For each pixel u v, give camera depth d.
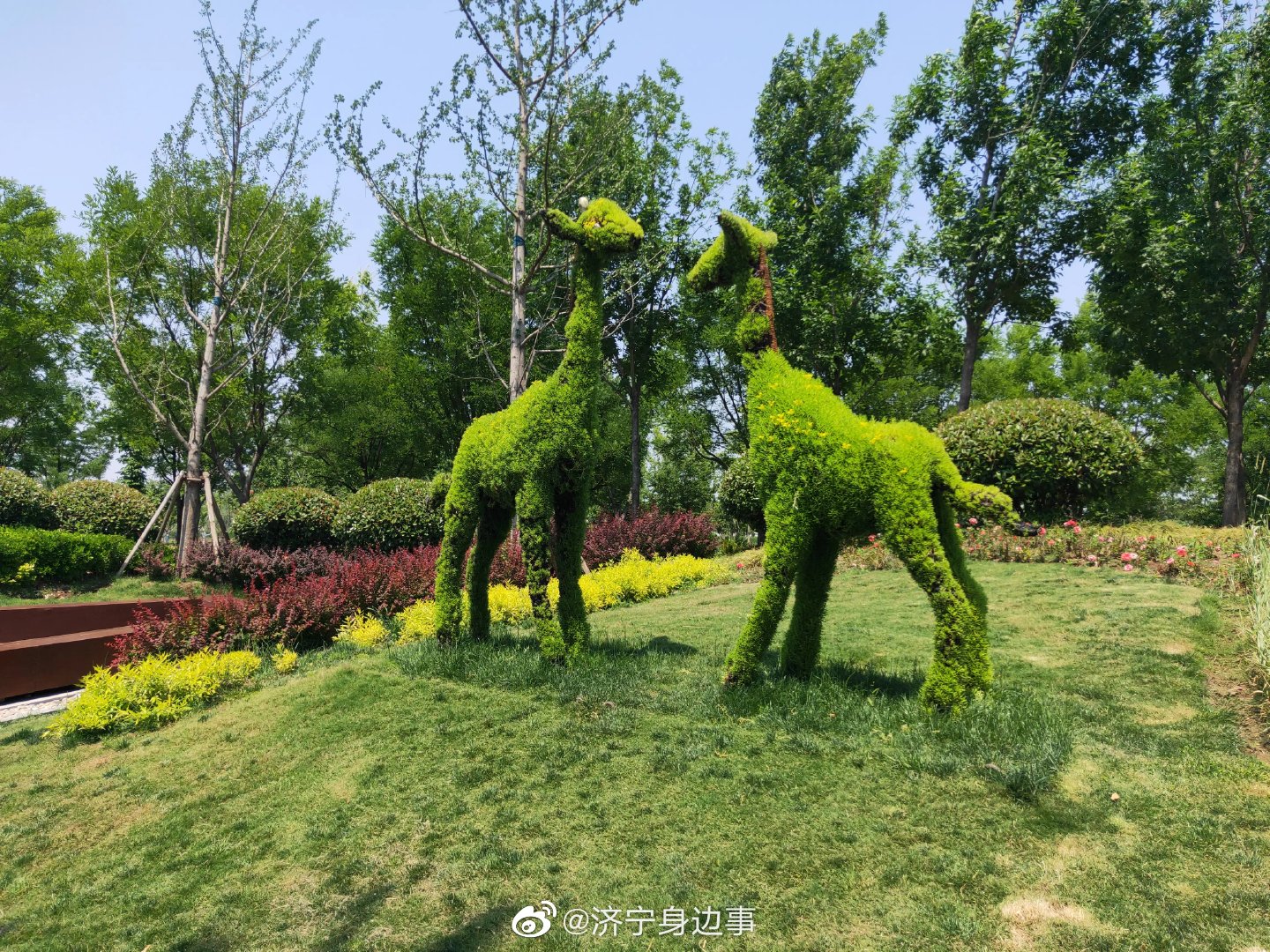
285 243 17.17
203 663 6.52
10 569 11.86
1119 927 2.71
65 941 3.33
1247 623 5.53
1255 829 3.23
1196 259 13.85
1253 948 2.56
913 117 17.75
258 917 3.35
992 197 16.67
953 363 20.84
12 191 25.22
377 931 3.14
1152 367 16.48
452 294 25.48
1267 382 18.64
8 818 4.54
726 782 3.94
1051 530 9.77
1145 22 15.87
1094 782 3.68
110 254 17.28
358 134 11.45
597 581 10.23
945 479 4.69
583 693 5.22
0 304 24.02
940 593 4.48
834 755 4.11
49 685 7.57
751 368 5.27
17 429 29.22
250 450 29.20
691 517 15.95
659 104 17.62
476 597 6.88
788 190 18.72
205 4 14.46
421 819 3.95
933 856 3.20
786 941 2.81
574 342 5.97
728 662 5.09
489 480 6.28
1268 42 13.74
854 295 18.19
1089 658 5.50
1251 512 6.45
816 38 19.36
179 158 14.88
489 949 2.95
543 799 3.99
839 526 4.92
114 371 19.70
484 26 11.68
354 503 13.53
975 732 4.08
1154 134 15.57
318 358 25.09
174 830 4.19
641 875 3.29
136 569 13.98
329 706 5.49
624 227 5.78
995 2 16.95
